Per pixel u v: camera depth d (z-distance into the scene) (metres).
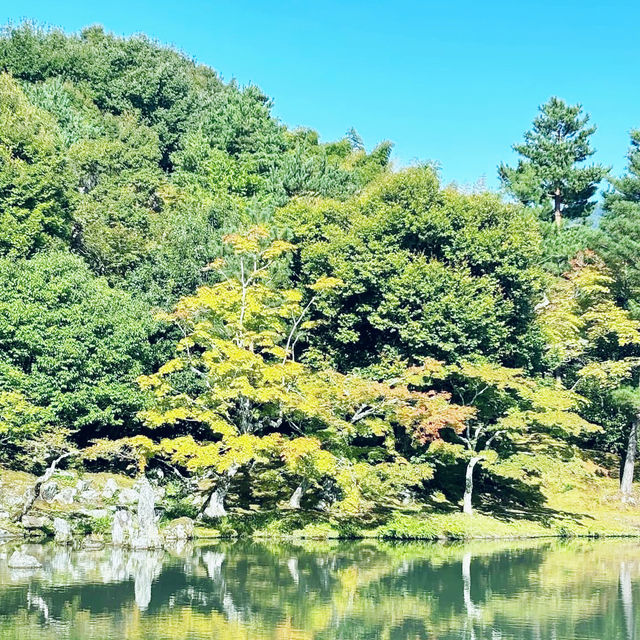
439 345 37.62
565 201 62.69
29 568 24.59
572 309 47.59
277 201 50.25
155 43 79.94
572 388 44.97
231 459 30.14
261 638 17.41
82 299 35.75
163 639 17.00
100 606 19.86
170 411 32.00
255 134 62.66
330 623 19.03
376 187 46.00
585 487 45.34
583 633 18.62
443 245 40.12
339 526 34.16
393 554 30.12
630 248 44.88
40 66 65.69
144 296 40.59
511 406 38.59
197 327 34.03
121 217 47.50
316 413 33.12
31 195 38.53
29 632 17.28
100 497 33.06
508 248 39.56
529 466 36.25
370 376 38.50
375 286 39.34
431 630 18.70
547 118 62.47
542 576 26.20
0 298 33.59
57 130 50.03
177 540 30.48
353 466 33.34
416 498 40.41
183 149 64.88
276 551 29.52
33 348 33.66
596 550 33.12
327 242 42.16
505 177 63.41
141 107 68.81
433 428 33.66
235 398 33.94
